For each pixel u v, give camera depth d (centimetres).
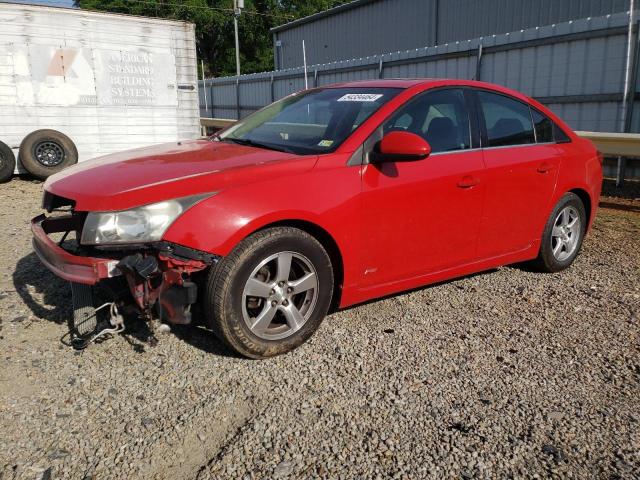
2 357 333
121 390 302
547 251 483
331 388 307
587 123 1006
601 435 271
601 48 962
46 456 251
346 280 357
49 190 347
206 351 344
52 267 323
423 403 295
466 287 464
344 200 342
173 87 1143
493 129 431
